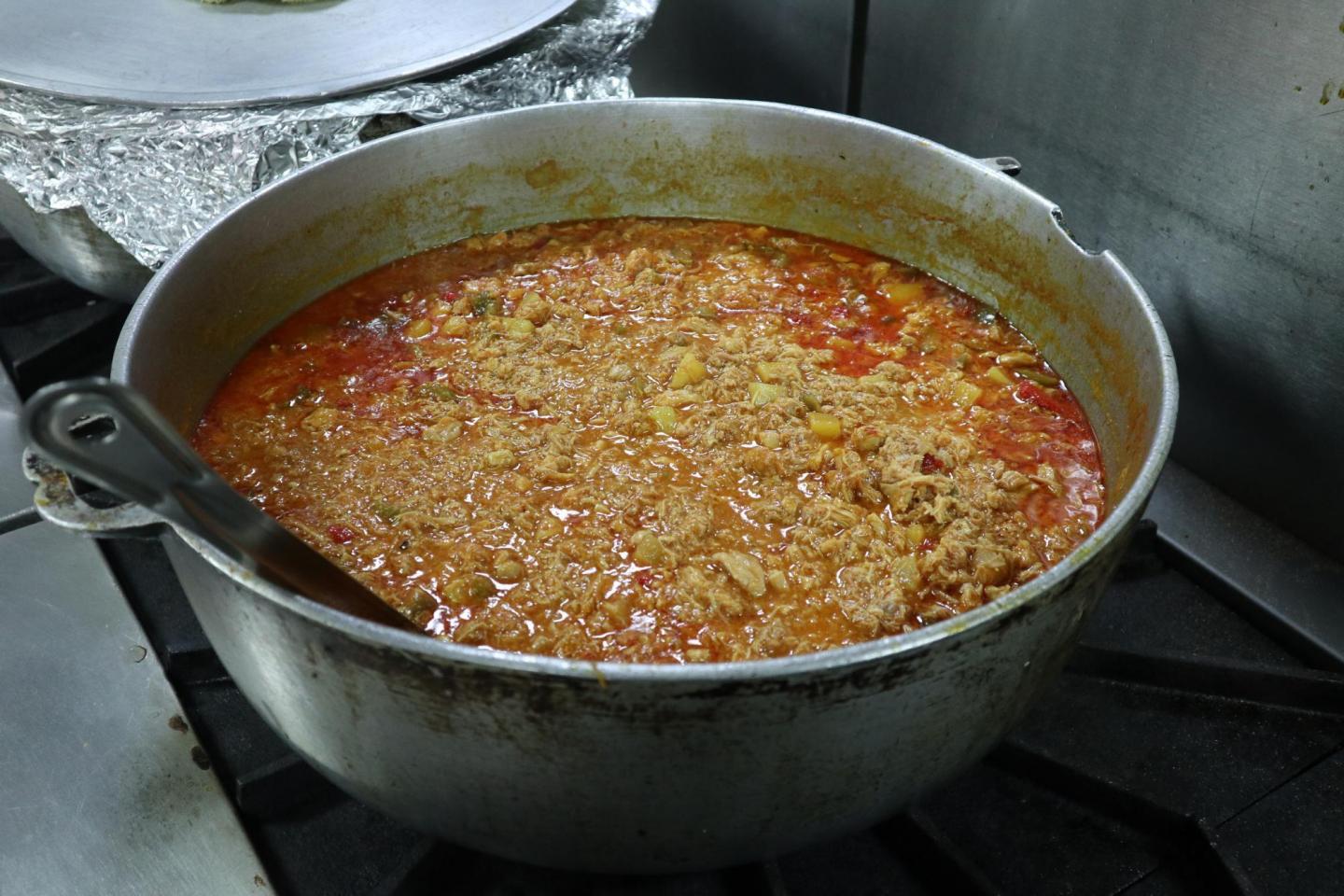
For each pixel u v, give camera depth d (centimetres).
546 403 139
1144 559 146
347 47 172
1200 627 139
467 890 108
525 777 84
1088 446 134
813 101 226
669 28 258
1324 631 135
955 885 107
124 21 178
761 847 93
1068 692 128
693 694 75
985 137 184
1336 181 128
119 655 129
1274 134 133
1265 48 131
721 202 174
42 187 157
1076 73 160
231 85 159
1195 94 142
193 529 77
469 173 163
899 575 116
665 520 121
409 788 91
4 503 150
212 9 184
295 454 132
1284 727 125
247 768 119
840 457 130
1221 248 146
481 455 131
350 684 83
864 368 147
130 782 116
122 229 159
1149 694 128
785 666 75
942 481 124
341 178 151
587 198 173
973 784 119
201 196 159
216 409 138
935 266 162
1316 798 118
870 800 91
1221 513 155
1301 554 147
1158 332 116
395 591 114
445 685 78
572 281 163
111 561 142
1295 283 137
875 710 81
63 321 186
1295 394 143
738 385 141
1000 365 147
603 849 92
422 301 158
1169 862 115
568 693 75
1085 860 114
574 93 183
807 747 82
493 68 171
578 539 119
